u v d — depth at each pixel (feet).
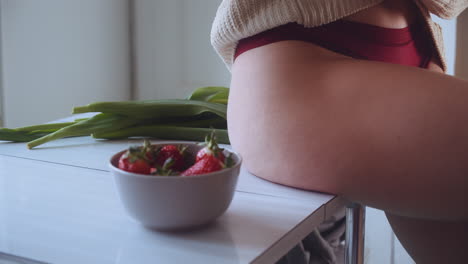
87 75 6.28
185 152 1.52
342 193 1.70
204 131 2.67
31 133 2.76
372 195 1.63
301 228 1.52
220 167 1.39
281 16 1.86
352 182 1.63
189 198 1.33
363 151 1.58
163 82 7.12
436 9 2.25
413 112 1.55
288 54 1.86
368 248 3.35
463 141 1.49
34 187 1.87
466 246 2.17
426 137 1.52
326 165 1.66
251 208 1.63
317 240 2.67
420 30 2.38
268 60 1.88
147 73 7.14
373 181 1.59
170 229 1.41
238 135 1.97
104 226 1.49
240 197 1.73
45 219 1.54
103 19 6.52
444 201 1.54
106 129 2.68
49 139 2.58
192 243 1.37
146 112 2.72
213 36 2.13
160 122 2.83
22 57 5.24
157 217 1.37
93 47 6.36
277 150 1.78
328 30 1.95
